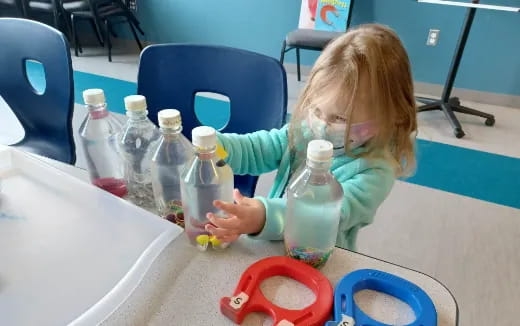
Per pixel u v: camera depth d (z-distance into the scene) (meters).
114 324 0.47
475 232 1.70
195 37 3.90
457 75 3.08
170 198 0.64
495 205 1.88
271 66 0.97
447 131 2.55
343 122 0.71
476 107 2.98
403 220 1.76
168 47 1.05
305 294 0.51
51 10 3.70
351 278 0.51
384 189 0.74
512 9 2.25
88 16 3.59
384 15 3.11
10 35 1.17
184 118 1.10
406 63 0.74
